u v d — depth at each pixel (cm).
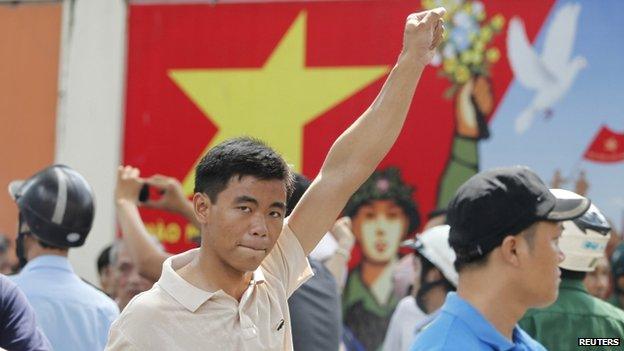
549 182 960
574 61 962
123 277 825
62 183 600
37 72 1088
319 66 1014
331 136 1008
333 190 430
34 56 1089
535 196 407
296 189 573
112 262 873
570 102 961
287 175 390
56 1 1086
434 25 443
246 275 398
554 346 554
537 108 968
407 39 441
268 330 394
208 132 1035
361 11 1008
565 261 559
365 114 440
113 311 610
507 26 977
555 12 968
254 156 381
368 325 977
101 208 1052
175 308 381
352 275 986
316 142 1010
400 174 986
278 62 1024
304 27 1020
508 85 974
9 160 1086
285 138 1016
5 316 482
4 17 1098
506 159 970
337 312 602
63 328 585
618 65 952
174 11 1053
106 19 1070
